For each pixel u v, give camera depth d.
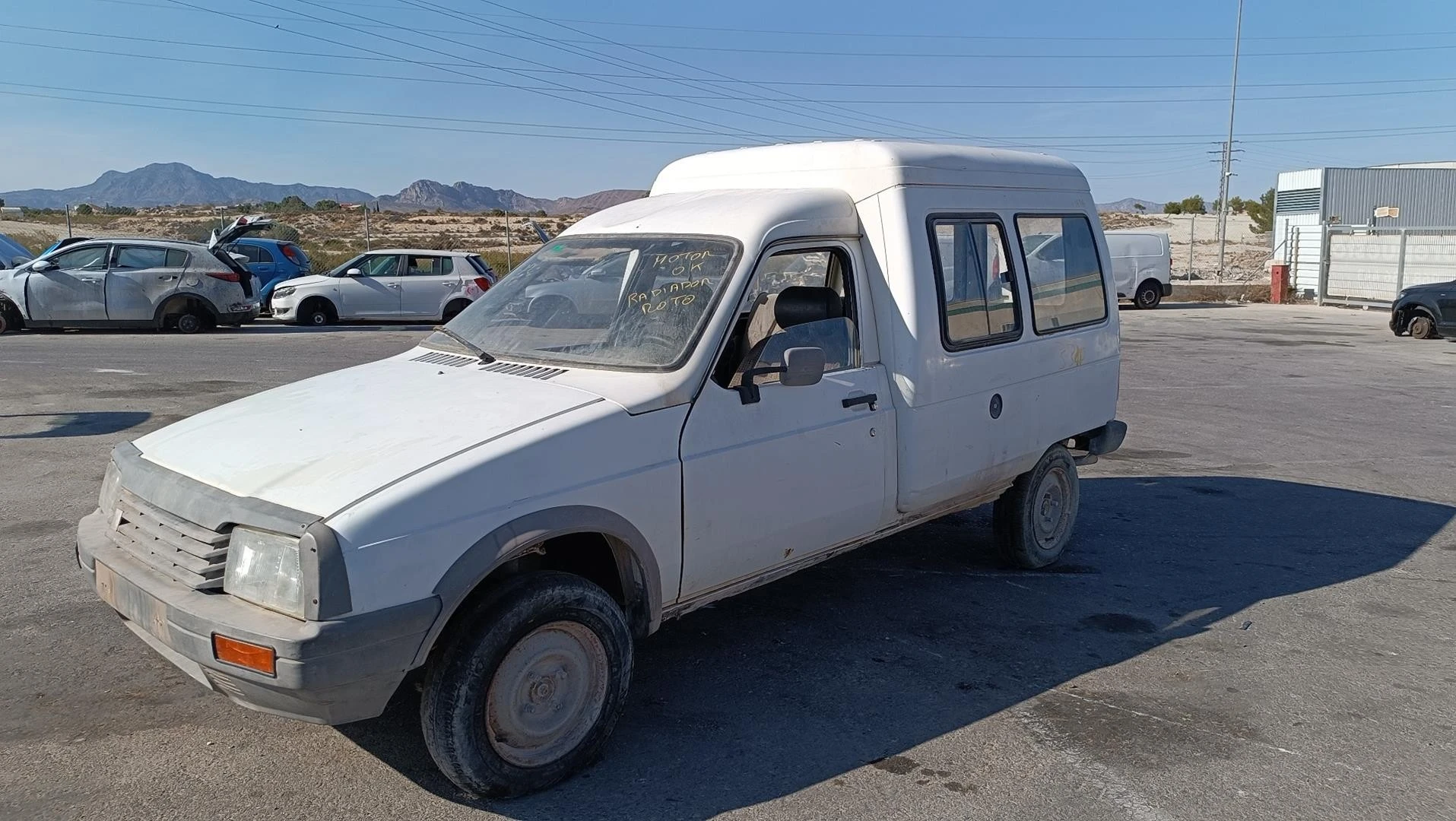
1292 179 41.19
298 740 3.90
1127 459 9.29
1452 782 3.76
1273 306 27.91
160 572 3.40
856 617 5.34
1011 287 5.50
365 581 3.05
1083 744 4.02
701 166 5.52
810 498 4.39
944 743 4.01
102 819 3.36
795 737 4.04
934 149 5.09
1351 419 11.29
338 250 45.25
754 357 4.16
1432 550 6.66
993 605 5.56
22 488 7.29
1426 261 24.95
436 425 3.59
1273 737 4.09
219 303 18.09
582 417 3.61
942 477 5.01
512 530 3.33
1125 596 5.74
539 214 86.00
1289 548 6.67
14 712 4.07
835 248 4.65
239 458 3.53
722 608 5.45
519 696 3.47
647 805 3.53
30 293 17.08
